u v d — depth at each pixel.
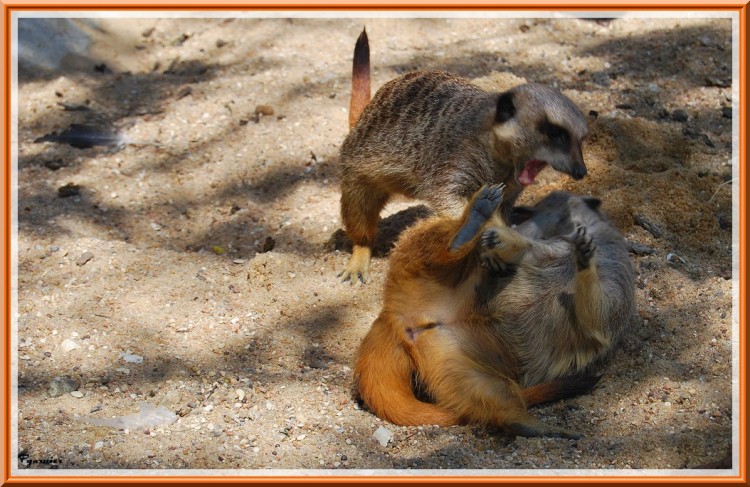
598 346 2.19
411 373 2.18
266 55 2.61
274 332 2.24
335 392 2.18
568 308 2.18
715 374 2.17
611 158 2.40
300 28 2.65
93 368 2.20
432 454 2.11
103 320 2.25
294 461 2.11
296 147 2.47
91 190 2.42
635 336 2.21
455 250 2.15
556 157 2.22
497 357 2.18
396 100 2.32
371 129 2.32
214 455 2.11
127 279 2.29
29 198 2.41
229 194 2.42
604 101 2.50
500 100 2.24
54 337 2.22
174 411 2.15
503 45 2.61
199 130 2.50
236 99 2.54
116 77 2.59
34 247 2.34
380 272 2.32
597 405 2.15
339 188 2.42
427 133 2.29
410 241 2.18
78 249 2.33
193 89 2.56
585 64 2.57
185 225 2.38
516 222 2.29
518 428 2.13
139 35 2.65
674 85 2.53
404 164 2.30
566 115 2.22
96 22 2.64
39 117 2.52
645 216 2.32
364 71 2.38
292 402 2.16
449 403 2.15
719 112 2.48
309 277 2.31
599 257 2.21
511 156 2.25
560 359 2.19
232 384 2.18
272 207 2.40
